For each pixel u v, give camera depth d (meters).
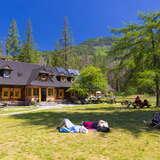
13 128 16.70
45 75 47.66
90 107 35.84
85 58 125.69
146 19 31.44
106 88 52.56
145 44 31.00
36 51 77.44
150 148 11.53
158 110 28.95
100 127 15.59
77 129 15.21
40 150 11.09
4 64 45.59
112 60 34.34
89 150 11.12
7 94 43.16
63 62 78.00
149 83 28.73
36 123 19.02
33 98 45.16
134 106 32.41
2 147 11.61
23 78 45.97
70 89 49.34
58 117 23.14
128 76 32.16
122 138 13.58
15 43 76.25
